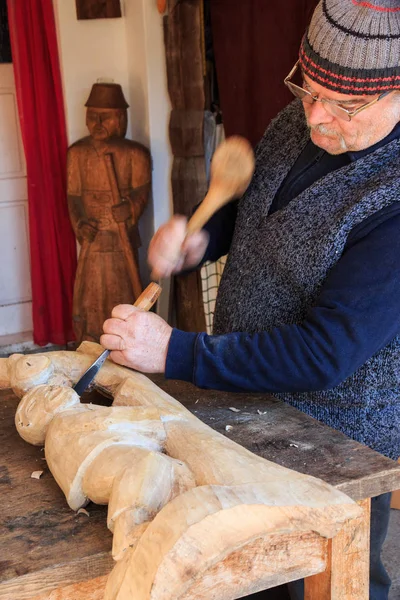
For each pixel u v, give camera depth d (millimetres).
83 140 3492
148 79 3574
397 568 2338
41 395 1303
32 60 3545
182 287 3494
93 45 3654
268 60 2973
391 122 1289
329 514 1014
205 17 3248
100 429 1188
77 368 1471
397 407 1486
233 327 1583
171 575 918
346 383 1459
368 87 1222
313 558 1093
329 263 1360
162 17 3498
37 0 3461
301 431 1366
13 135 3824
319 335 1295
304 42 1300
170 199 3760
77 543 1062
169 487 1067
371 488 1200
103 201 3467
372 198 1297
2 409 1507
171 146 3502
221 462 1116
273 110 3018
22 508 1153
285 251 1441
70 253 3809
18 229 3947
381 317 1271
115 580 962
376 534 1639
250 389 1361
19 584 996
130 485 1045
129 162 3451
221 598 1028
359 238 1320
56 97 3602
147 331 1404
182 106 3387
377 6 1198
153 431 1216
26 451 1335
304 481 1068
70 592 1066
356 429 1491
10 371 1447
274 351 1322
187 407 1482
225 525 956
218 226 1726
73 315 3637
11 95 3775
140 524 1007
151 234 3787
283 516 990
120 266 3539
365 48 1199
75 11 3574
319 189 1419
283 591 1824
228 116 3223
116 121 3422
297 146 1558
